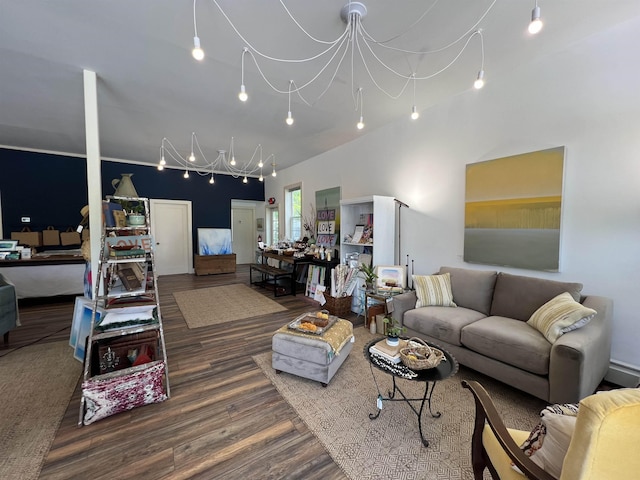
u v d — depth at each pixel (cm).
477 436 124
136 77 276
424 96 324
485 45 232
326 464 149
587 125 228
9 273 423
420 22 203
